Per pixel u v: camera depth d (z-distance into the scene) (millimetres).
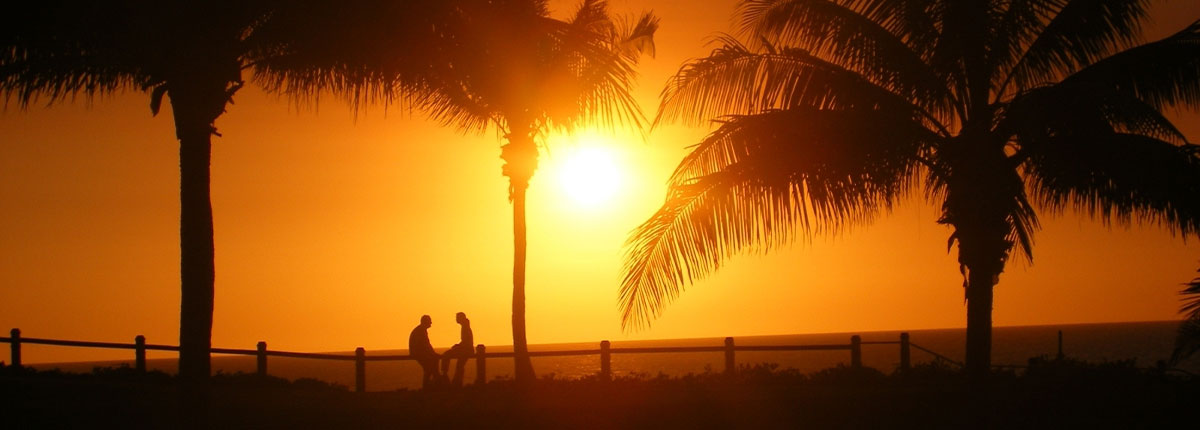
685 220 11477
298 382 18719
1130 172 10633
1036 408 12461
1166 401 12617
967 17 11312
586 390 15328
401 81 12492
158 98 11008
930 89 11570
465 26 12930
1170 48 10664
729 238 11398
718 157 11852
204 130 10945
